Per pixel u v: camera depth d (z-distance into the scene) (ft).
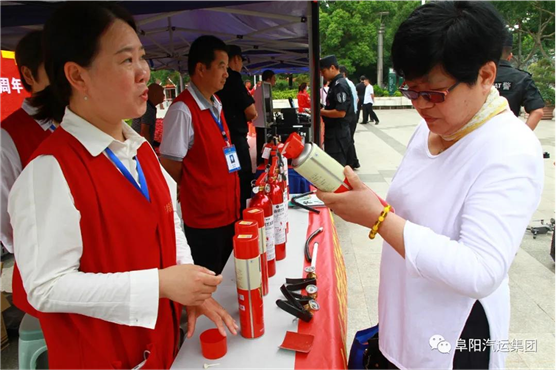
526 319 7.87
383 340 3.46
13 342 7.83
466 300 2.89
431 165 3.05
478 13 2.37
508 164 2.52
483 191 2.56
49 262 2.59
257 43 15.71
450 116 2.66
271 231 4.45
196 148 6.92
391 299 3.36
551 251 9.90
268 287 4.28
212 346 3.22
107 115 2.92
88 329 2.84
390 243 2.75
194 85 6.91
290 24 11.90
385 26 83.82
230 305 4.02
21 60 5.04
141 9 6.78
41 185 2.63
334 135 15.70
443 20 2.38
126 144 3.14
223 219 7.30
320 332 3.54
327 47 80.02
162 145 6.82
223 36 13.73
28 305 3.57
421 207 3.03
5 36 10.27
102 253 2.83
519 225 2.45
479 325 2.98
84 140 2.84
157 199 3.32
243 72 29.66
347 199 2.83
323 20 78.18
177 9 6.86
